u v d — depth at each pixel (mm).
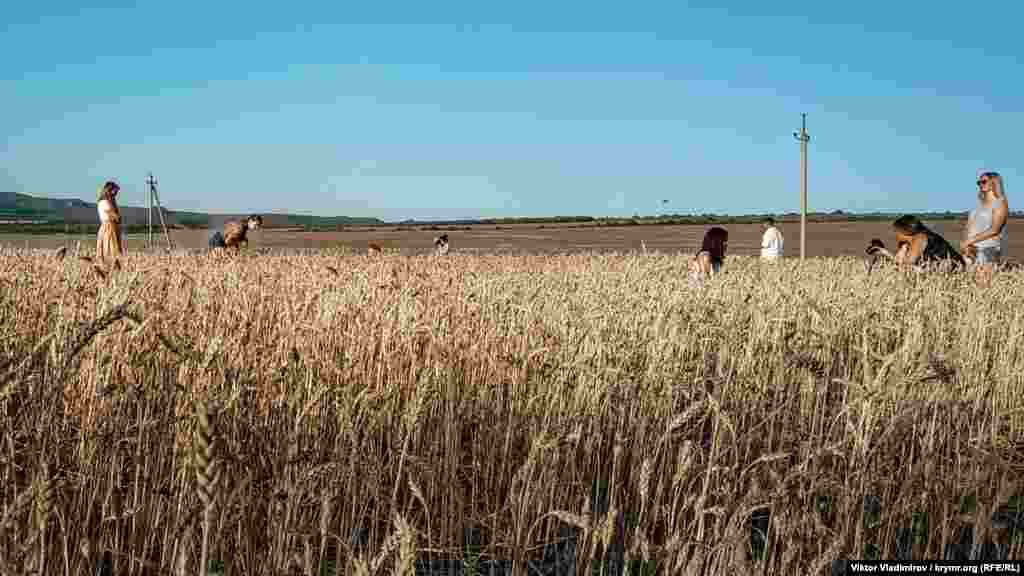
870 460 4129
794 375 5844
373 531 3840
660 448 4648
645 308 7414
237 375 4359
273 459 3760
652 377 5312
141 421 4070
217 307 6617
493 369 5762
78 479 3545
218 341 4039
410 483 3664
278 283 9086
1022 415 5793
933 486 4137
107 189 14367
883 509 4133
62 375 3590
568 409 5180
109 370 4055
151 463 4133
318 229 100125
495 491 4711
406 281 8977
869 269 13500
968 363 6359
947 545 4121
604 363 5391
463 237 70938
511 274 12539
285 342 5270
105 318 3391
